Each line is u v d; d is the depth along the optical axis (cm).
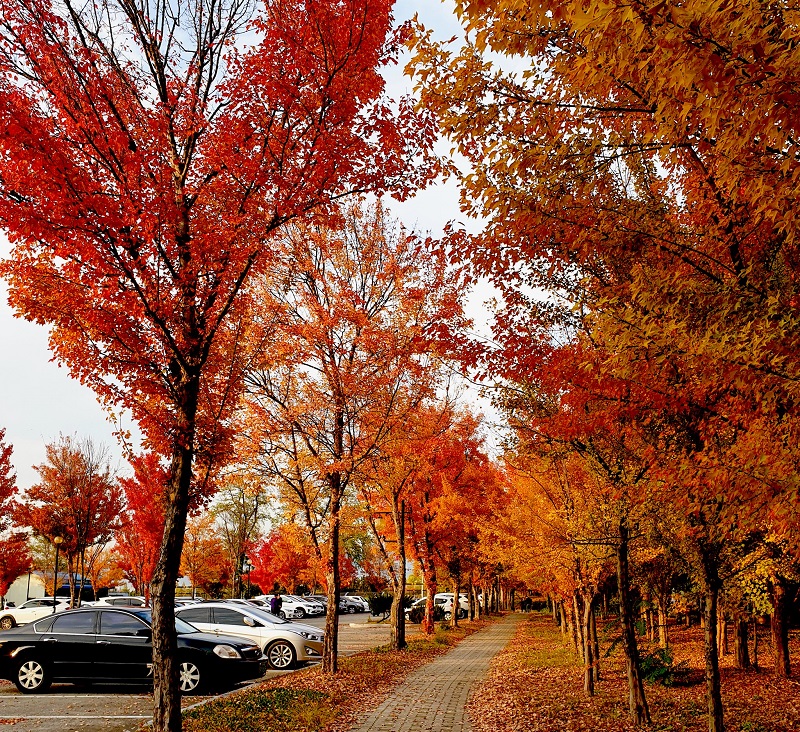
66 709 972
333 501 1352
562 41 450
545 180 495
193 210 672
